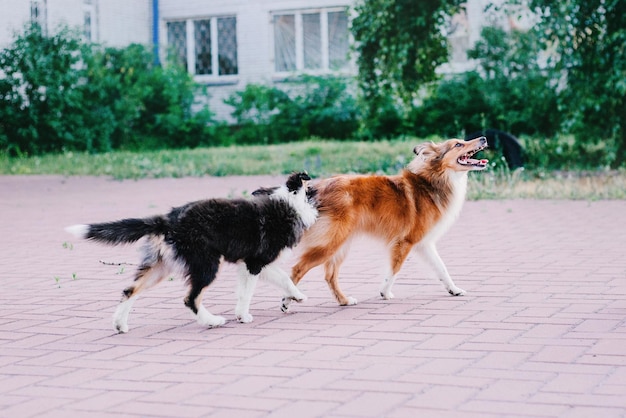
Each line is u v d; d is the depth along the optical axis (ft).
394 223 24.40
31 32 81.51
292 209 22.57
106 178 64.54
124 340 20.49
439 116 82.17
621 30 52.49
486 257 31.01
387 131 86.12
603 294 24.12
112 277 29.14
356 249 33.91
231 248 21.65
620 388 15.65
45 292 26.66
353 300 24.12
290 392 15.94
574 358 17.67
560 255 30.83
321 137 91.61
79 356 19.08
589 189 48.60
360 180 24.21
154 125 91.15
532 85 66.03
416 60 63.98
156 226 21.07
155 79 90.94
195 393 16.07
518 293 24.77
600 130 55.98
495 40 76.13
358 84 66.49
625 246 32.19
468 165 24.95
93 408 15.38
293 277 23.44
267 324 21.84
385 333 20.42
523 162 55.06
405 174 25.21
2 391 16.58
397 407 14.93
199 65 100.01
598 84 54.19
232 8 98.07
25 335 21.17
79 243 36.86
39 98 81.00
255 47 97.66
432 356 18.16
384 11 62.23
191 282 21.44
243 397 15.72
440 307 23.26
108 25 93.76
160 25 99.60
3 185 60.34
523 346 18.74
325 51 95.71
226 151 80.84
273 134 91.86
